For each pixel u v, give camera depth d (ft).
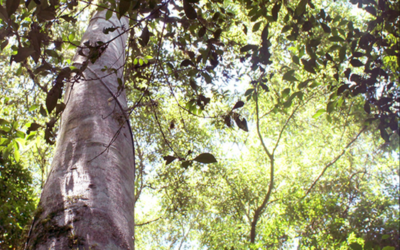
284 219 29.96
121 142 5.66
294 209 29.91
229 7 20.12
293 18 9.93
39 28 6.64
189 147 29.07
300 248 28.58
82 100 6.25
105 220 3.87
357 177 35.86
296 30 10.12
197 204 31.91
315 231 28.66
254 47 9.12
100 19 10.46
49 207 4.01
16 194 16.14
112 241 3.69
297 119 34.09
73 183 4.29
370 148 34.86
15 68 22.68
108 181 4.50
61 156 4.90
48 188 4.39
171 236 43.39
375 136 31.09
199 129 29.68
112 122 5.94
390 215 30.27
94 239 3.57
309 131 35.29
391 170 34.83
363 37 9.96
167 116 27.09
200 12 8.94
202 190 31.48
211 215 33.86
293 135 35.83
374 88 10.69
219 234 32.14
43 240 3.56
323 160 37.27
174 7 8.32
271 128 35.35
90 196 4.10
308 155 37.86
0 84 22.30
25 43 7.19
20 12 8.11
